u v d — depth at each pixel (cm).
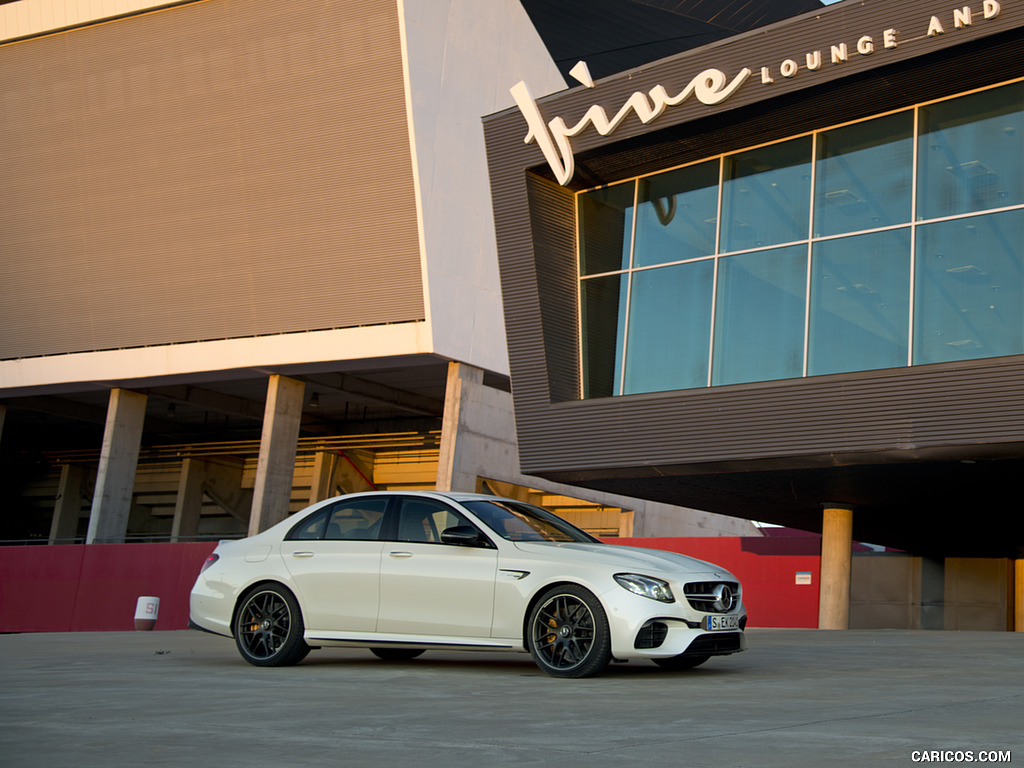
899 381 1606
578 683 708
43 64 3103
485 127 2050
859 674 770
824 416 1673
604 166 1975
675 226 1944
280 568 879
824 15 1656
